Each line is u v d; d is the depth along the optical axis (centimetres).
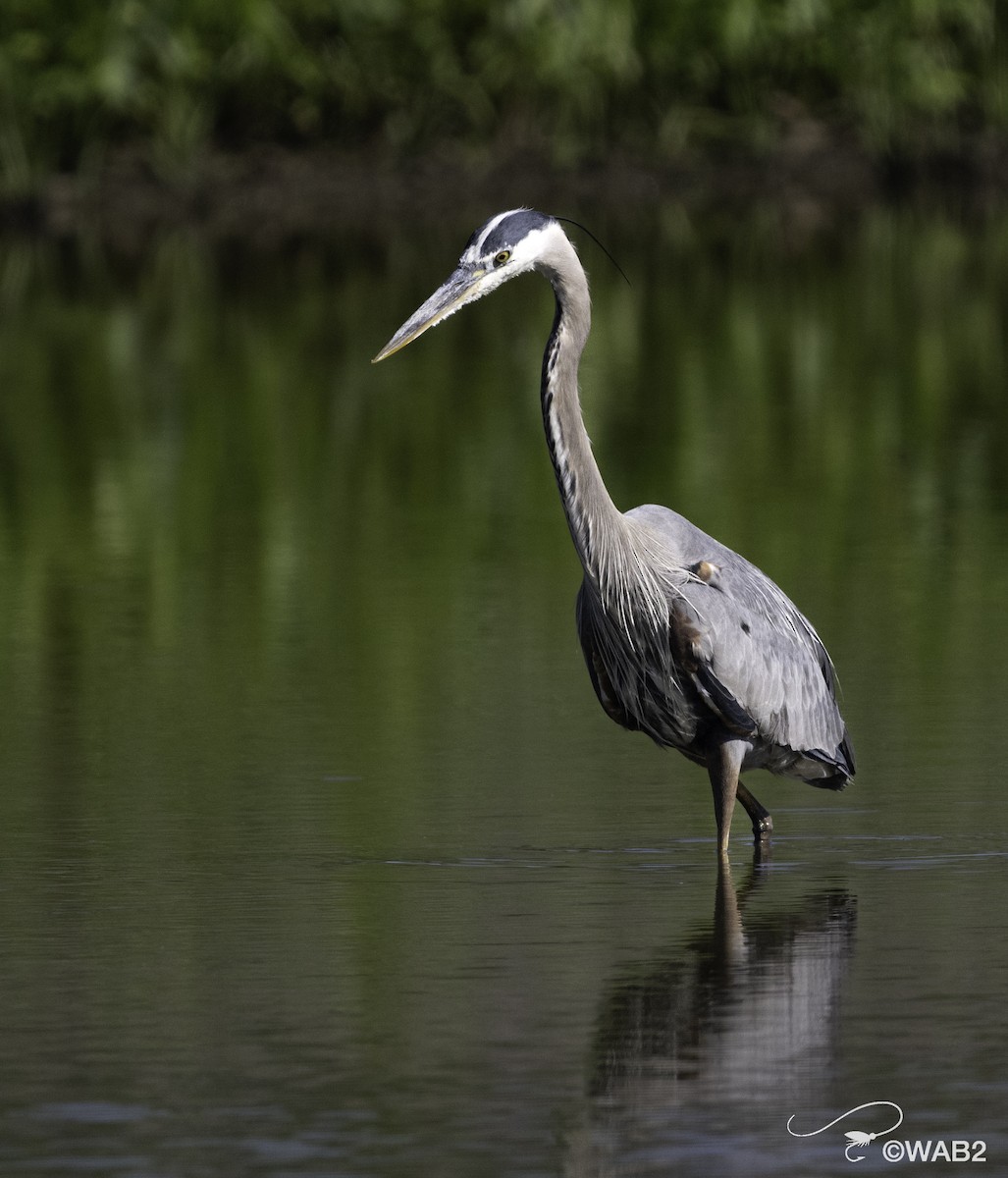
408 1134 655
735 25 4412
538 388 2459
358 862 955
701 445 2061
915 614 1425
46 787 1077
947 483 1883
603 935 849
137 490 1916
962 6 4538
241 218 4269
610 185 4559
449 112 4538
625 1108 673
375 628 1425
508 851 973
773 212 4294
